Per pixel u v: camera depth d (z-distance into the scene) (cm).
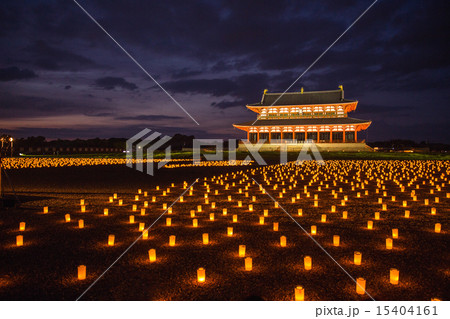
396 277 585
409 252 751
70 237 866
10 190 1714
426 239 852
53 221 1036
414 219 1080
